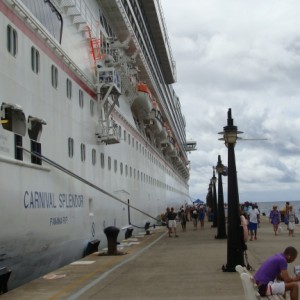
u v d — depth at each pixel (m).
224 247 19.25
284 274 7.53
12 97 11.78
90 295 9.77
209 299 9.01
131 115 31.61
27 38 12.96
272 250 17.78
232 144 12.69
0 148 10.81
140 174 33.97
